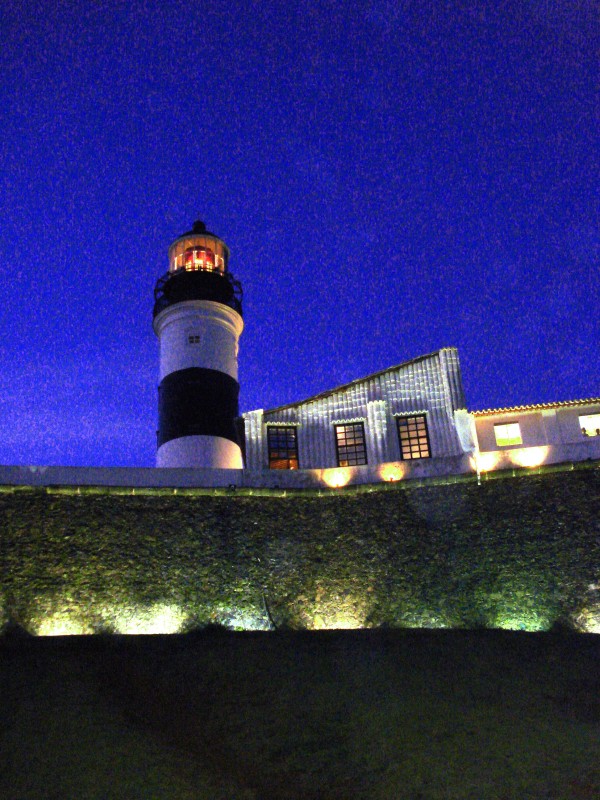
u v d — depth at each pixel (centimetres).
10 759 1121
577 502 2309
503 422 2975
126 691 1475
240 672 1557
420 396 2950
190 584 2203
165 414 3366
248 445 2892
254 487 2477
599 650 1755
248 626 2155
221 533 2338
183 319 3509
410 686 1468
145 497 2366
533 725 1278
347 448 2923
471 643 1783
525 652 1723
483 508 2378
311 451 2923
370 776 1113
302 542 2361
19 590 2070
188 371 3388
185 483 2456
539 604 2128
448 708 1355
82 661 1625
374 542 2356
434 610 2189
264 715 1348
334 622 2191
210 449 3241
